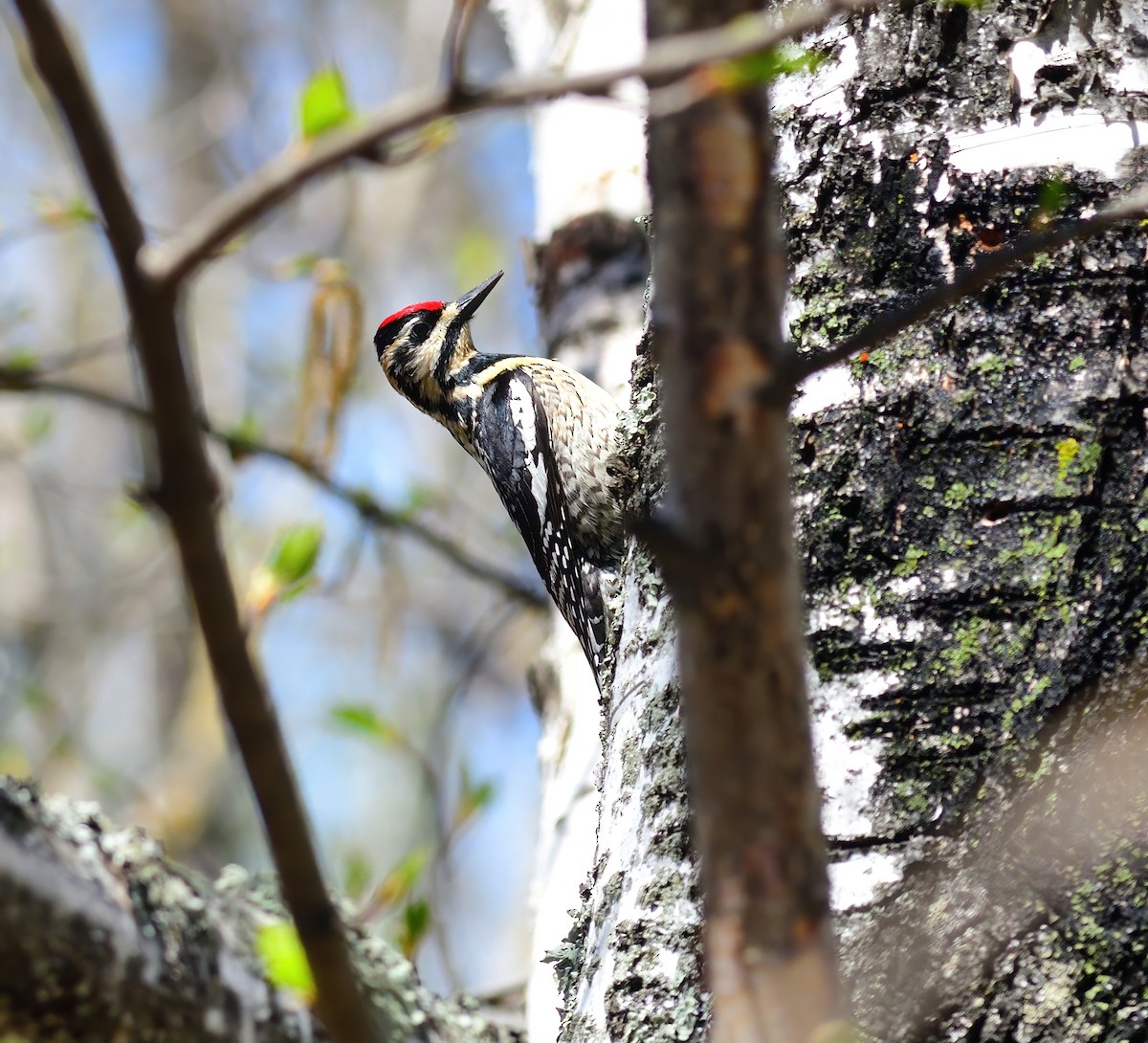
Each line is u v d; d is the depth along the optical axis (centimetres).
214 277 1911
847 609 479
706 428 285
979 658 466
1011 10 529
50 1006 393
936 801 454
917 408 493
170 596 1906
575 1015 495
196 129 2059
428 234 1953
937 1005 433
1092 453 479
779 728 292
